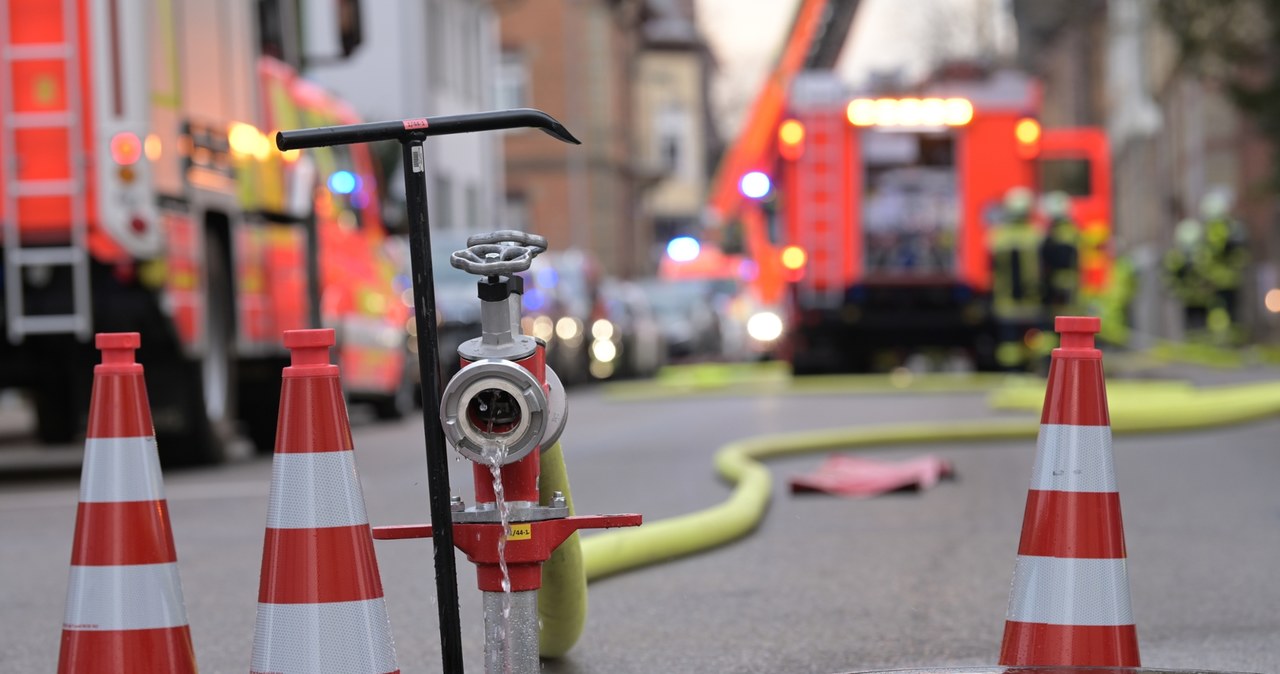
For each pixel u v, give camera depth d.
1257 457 14.12
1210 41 34.16
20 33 13.71
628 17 78.62
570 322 31.17
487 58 54.75
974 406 21.22
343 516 4.43
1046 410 4.74
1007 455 14.34
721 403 23.97
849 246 28.14
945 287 28.08
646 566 8.78
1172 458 14.13
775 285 29.17
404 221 21.30
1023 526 4.76
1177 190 52.94
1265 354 36.38
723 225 32.47
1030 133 28.11
